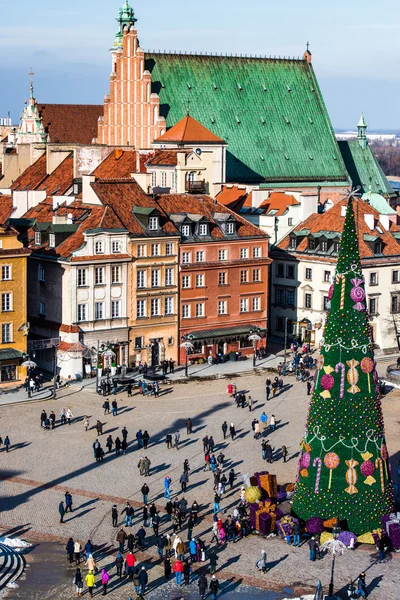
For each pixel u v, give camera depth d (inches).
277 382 5708.7
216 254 6373.0
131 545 3651.6
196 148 7559.1
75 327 5831.7
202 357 6328.7
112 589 3417.8
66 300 5851.4
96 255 5866.1
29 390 5497.1
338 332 3762.3
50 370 5989.2
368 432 3764.8
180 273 6220.5
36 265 6038.4
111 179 6254.9
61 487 4259.4
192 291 6289.4
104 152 7229.3
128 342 6063.0
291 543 3772.1
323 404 3779.5
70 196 6417.3
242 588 3427.7
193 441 4852.4
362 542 3759.8
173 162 7190.0
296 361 6097.4
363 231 6742.1
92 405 5413.4
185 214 6304.1
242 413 5300.2
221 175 7765.8
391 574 3531.0
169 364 6087.6
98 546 3730.3
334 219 6919.3
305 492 3826.3
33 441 4822.8
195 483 4343.0
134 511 4040.4
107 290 5940.0
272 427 5022.1
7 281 5600.4
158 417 5221.5
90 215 6043.3
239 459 4618.6
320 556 3668.8
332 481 3769.7
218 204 6584.6
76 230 5969.5
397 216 7810.0
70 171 7145.7
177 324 6250.0
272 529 3838.6
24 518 3941.9
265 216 7209.6
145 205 6210.6
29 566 3550.7
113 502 4119.1
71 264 5762.8
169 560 3604.8
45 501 4106.8
